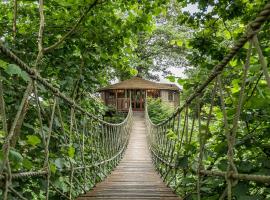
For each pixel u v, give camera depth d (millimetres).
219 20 4055
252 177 1545
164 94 28391
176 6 4691
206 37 3822
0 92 1704
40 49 3898
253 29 1414
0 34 4543
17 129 2994
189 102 3197
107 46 4957
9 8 4871
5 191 1797
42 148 3062
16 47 4320
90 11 4711
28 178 2717
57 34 4816
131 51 5336
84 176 4312
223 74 2865
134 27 4855
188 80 3496
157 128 8062
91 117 4859
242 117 2178
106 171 6402
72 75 4918
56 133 3682
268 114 2205
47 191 2588
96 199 4074
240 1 3688
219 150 2141
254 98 2029
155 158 7973
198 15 3938
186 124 3369
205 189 2488
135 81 27906
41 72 4738
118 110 26594
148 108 22125
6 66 2082
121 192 4531
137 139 15211
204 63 3572
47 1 4645
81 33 4812
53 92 2883
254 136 2186
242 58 2721
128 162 8859
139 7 4758
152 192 4520
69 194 3555
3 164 1746
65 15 4691
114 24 4844
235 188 1878
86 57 4910
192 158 3125
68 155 3467
